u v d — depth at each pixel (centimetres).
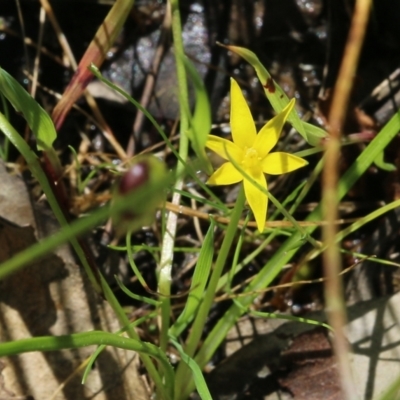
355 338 21
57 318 21
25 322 21
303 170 25
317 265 23
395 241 22
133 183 13
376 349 21
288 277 22
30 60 26
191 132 15
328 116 24
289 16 26
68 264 21
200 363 20
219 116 25
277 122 17
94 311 21
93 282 19
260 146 17
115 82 26
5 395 20
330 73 25
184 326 20
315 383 21
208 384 21
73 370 21
